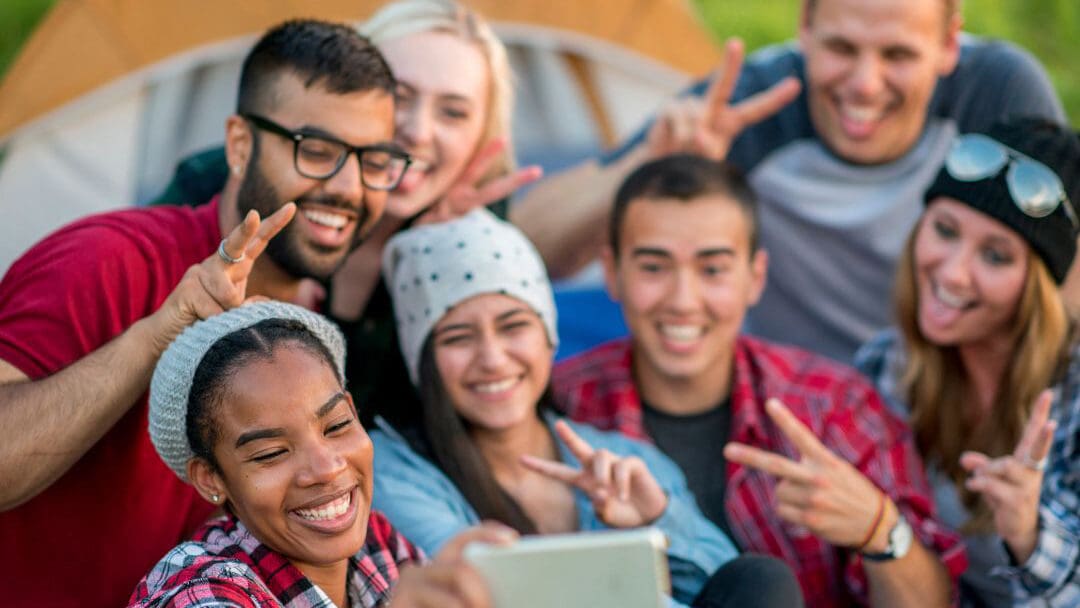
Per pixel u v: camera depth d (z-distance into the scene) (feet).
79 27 13.42
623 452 8.89
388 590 6.51
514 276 8.43
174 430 6.06
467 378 8.34
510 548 4.69
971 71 11.78
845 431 9.50
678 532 8.09
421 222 9.61
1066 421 9.34
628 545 4.67
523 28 14.75
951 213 9.61
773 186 12.07
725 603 7.32
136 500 7.24
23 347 6.79
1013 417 9.59
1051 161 9.43
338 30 7.61
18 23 20.92
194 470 6.09
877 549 8.50
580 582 4.68
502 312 8.36
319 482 5.84
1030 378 9.50
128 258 7.20
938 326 9.70
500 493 8.27
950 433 9.94
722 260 9.35
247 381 5.87
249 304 6.28
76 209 13.43
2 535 7.11
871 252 11.94
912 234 10.01
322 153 7.37
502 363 8.30
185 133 13.80
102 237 7.22
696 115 10.64
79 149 13.47
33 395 6.46
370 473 6.11
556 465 7.86
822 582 9.10
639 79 15.25
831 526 8.39
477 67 9.79
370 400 8.79
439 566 4.72
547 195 12.88
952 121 11.74
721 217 9.33
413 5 9.84
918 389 10.01
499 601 4.68
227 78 13.85
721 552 8.27
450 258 8.39
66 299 6.95
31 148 13.35
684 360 9.40
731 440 9.55
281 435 5.86
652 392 9.71
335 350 6.36
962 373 9.99
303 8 13.66
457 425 8.32
